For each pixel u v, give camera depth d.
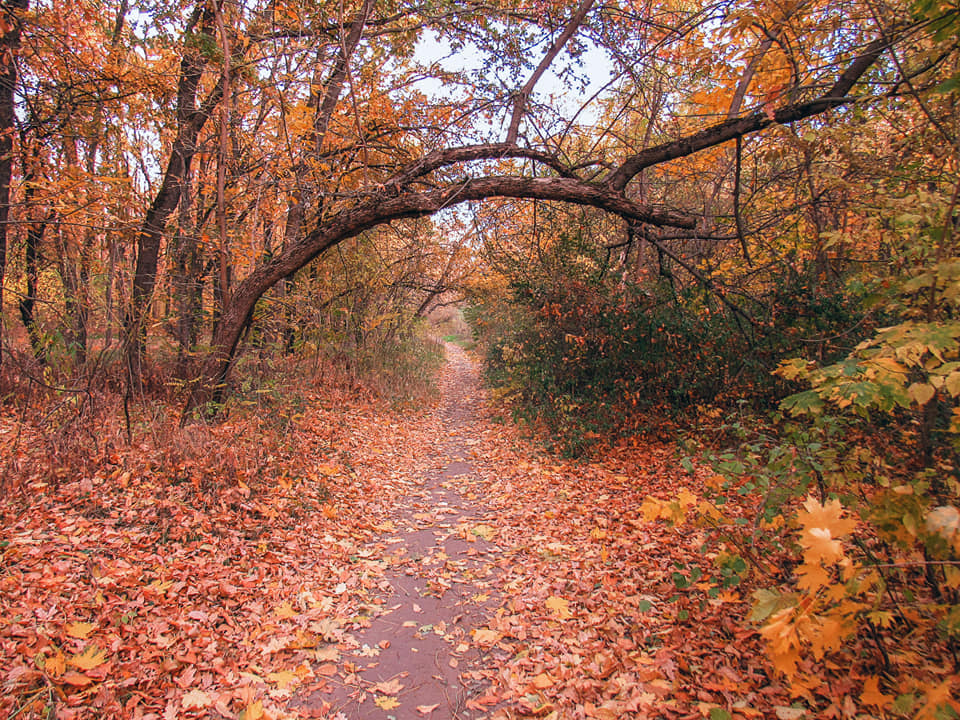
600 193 5.96
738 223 6.19
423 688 3.15
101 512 4.68
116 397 7.33
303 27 7.27
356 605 4.12
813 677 2.65
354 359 13.29
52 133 7.99
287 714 2.84
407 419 12.57
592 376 9.30
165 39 7.61
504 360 12.70
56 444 5.52
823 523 1.79
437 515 6.49
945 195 3.27
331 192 6.83
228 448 6.27
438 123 9.05
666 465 7.26
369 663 3.40
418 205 6.24
